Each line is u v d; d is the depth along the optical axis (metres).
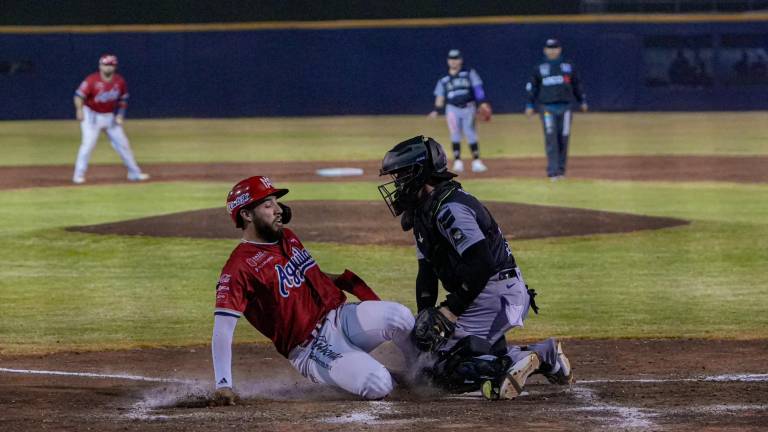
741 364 23.08
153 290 33.78
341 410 17.41
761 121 106.38
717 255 39.12
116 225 46.75
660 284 34.16
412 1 122.06
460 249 18.06
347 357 18.86
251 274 18.69
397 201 18.67
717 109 116.31
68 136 98.81
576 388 19.97
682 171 67.88
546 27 114.25
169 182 64.31
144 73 114.06
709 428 15.38
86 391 20.44
